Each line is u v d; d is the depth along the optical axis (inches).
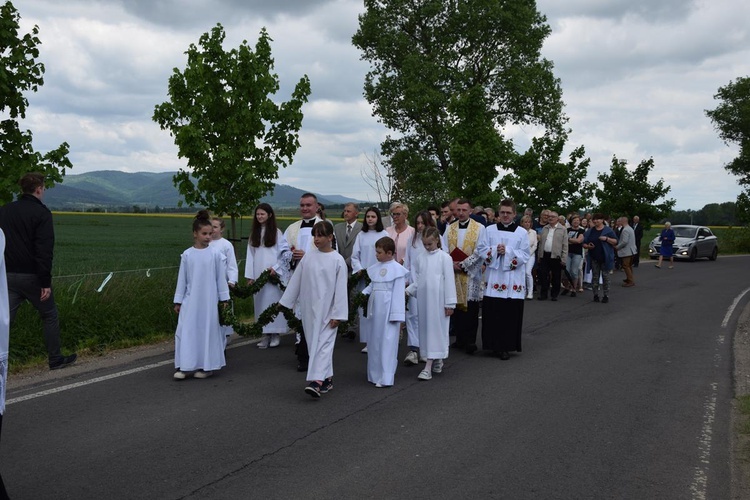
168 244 1519.4
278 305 315.3
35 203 298.0
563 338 414.6
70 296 377.1
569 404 263.3
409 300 340.8
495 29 1400.1
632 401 268.8
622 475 190.5
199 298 296.2
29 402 253.1
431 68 1327.5
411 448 209.9
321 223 271.7
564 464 198.2
